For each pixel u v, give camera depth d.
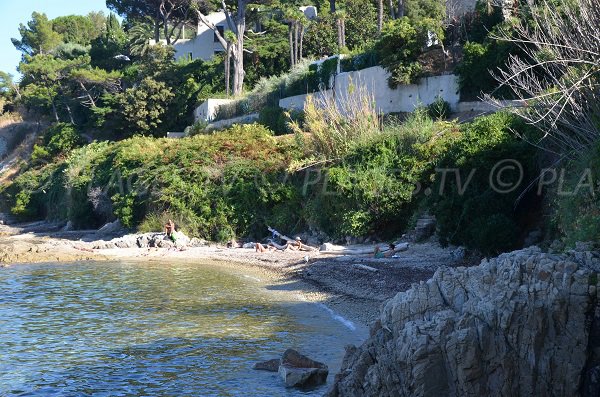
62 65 88.81
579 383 12.26
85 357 17.88
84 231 50.97
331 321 20.84
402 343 12.54
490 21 40.69
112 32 101.12
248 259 33.41
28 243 42.41
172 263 34.31
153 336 19.73
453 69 39.41
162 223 41.78
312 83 53.47
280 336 19.34
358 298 23.00
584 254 13.33
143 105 71.81
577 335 12.28
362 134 34.88
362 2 71.06
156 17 85.44
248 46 73.06
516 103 28.89
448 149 28.59
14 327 21.14
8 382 16.06
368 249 30.33
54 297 26.00
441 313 12.77
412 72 41.81
